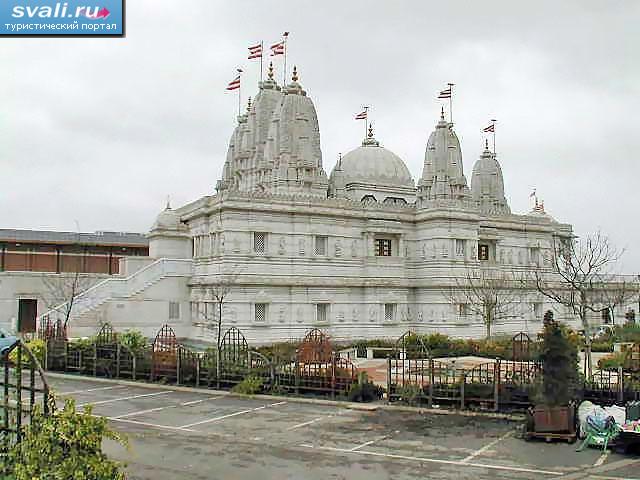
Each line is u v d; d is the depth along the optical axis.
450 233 76.69
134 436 29.25
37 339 56.59
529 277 81.38
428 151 81.44
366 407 35.62
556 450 26.64
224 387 42.38
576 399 30.56
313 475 23.20
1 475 15.76
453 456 25.80
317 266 71.81
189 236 78.69
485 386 35.31
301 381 40.00
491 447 27.22
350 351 64.62
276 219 69.94
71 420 15.37
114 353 48.34
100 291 68.00
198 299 70.38
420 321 76.69
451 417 33.34
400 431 30.27
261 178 81.69
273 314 68.31
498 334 78.62
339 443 27.95
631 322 88.19
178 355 44.78
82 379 47.22
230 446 27.41
